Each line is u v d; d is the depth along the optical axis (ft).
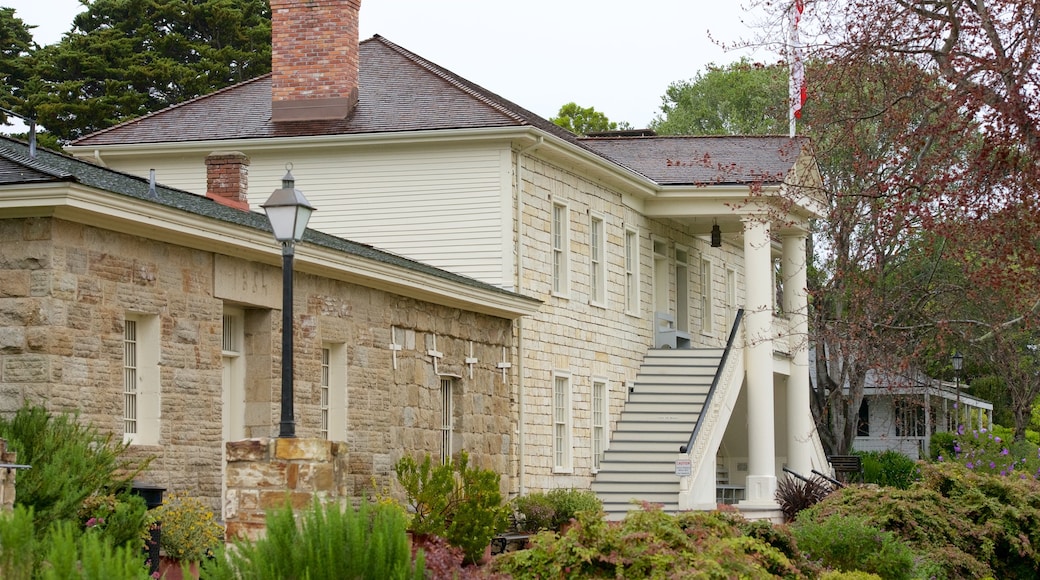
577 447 103.30
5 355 55.06
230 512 48.57
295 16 99.14
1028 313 77.87
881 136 83.25
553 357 100.07
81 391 56.24
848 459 125.70
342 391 73.92
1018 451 129.08
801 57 78.59
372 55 106.52
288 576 37.83
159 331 60.90
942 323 89.15
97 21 169.07
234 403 67.97
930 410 173.06
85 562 32.89
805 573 55.31
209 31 170.91
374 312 77.41
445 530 61.67
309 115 98.12
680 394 112.57
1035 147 67.87
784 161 115.14
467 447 87.20
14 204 54.70
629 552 43.93
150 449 59.52
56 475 46.50
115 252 58.65
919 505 67.77
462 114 95.86
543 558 44.70
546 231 99.86
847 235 109.60
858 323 94.12
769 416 112.57
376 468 76.33
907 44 73.77
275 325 68.85
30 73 159.12
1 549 33.32
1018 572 69.31
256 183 98.07
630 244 115.55
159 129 100.32
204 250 63.93
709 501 104.99
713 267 133.39
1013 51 68.13
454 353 86.48
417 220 95.66
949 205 71.67
